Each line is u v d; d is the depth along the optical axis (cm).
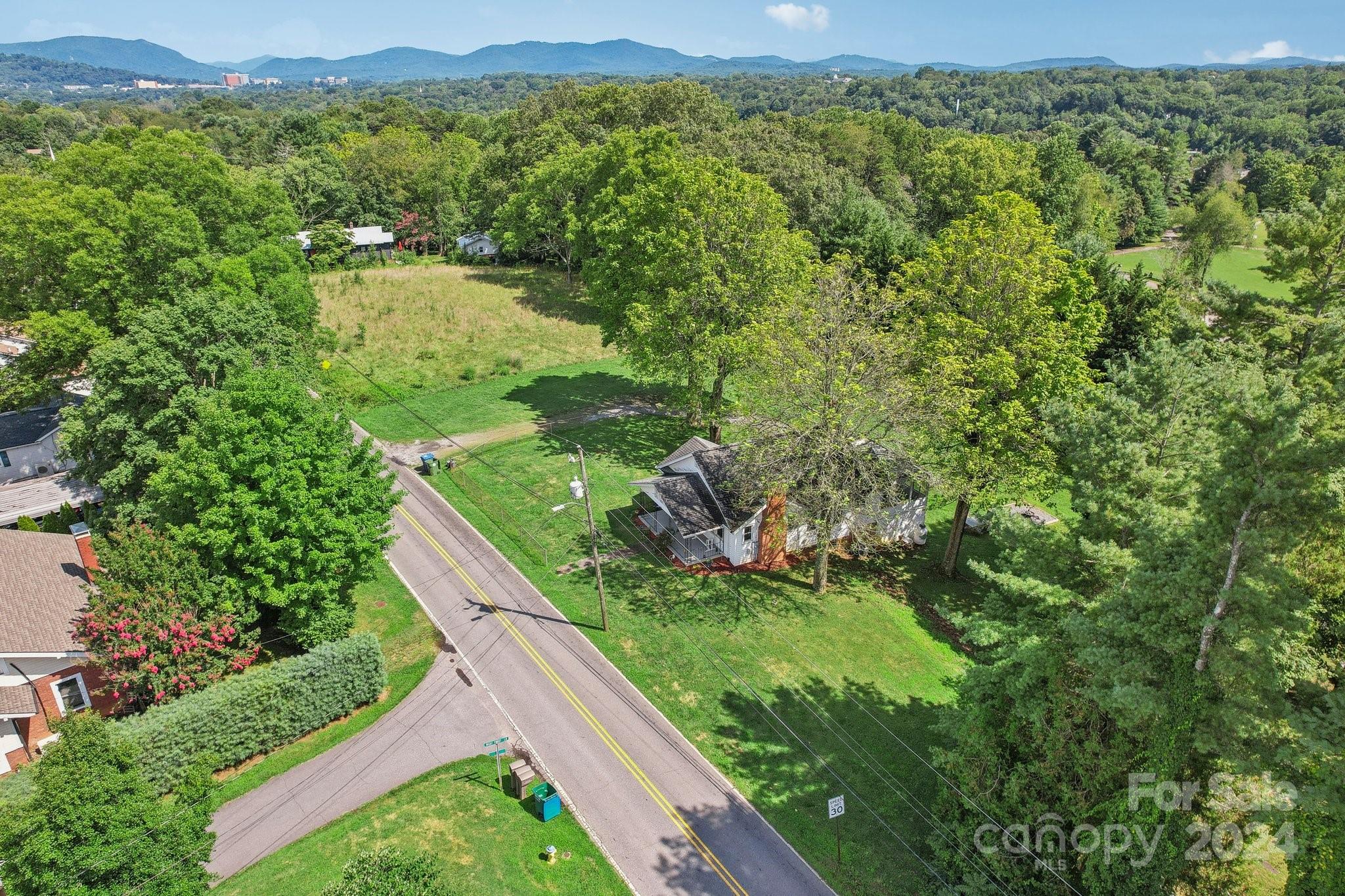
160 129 5891
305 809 2339
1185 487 2266
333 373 5594
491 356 6488
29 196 4384
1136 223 10831
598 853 2239
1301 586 1708
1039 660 1906
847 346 3297
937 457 3625
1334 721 1422
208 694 2447
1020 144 9750
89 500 4028
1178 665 1642
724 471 3872
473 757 2578
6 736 2498
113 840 1539
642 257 5194
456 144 12631
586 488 2912
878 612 3469
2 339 6031
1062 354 3538
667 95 8712
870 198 8769
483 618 3316
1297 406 1437
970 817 2109
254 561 2752
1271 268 3988
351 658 2734
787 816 2392
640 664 3039
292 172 9931
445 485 4478
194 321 3462
